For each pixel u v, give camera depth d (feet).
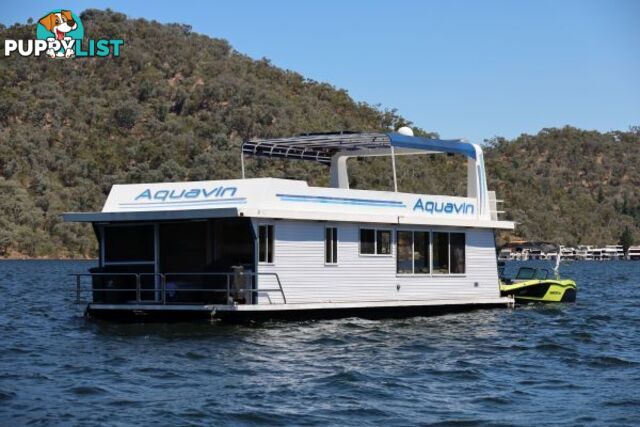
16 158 504.43
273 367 68.80
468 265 106.52
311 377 65.46
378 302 95.86
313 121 600.39
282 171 378.32
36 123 577.84
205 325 88.17
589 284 224.12
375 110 642.63
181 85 640.58
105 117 595.47
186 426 51.60
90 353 75.10
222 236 88.99
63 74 652.48
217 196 89.61
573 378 67.87
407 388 62.90
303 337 82.43
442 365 72.02
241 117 571.69
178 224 91.15
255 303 86.28
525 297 119.55
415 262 100.37
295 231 89.40
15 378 64.85
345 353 75.51
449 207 104.88
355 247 94.53
